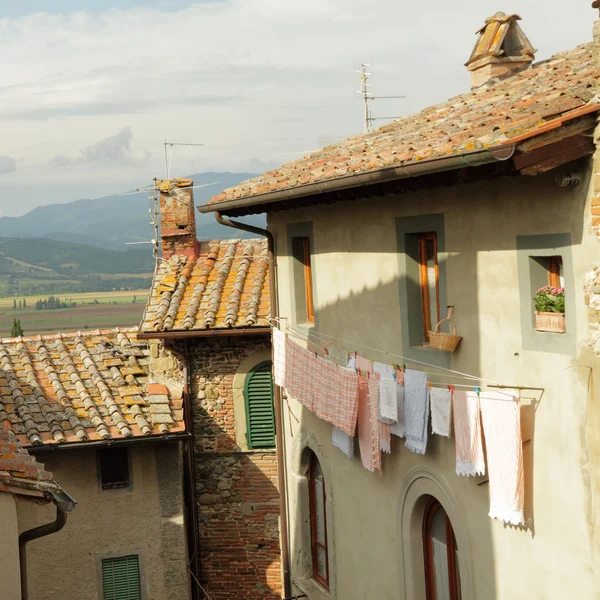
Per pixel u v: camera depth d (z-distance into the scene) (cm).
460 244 1018
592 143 817
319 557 1524
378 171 982
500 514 935
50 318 15450
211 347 1786
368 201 1220
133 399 1717
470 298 1006
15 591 1128
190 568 1781
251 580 1809
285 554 1591
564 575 889
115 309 17125
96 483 1652
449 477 1069
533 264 911
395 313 1175
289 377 1412
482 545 1012
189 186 2011
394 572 1223
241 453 1795
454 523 1062
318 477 1510
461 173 927
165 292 1881
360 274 1260
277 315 1568
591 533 848
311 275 1432
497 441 927
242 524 1805
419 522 1177
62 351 1845
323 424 1420
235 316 1753
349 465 1338
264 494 1797
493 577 997
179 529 1678
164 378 1812
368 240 1230
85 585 1639
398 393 1116
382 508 1246
